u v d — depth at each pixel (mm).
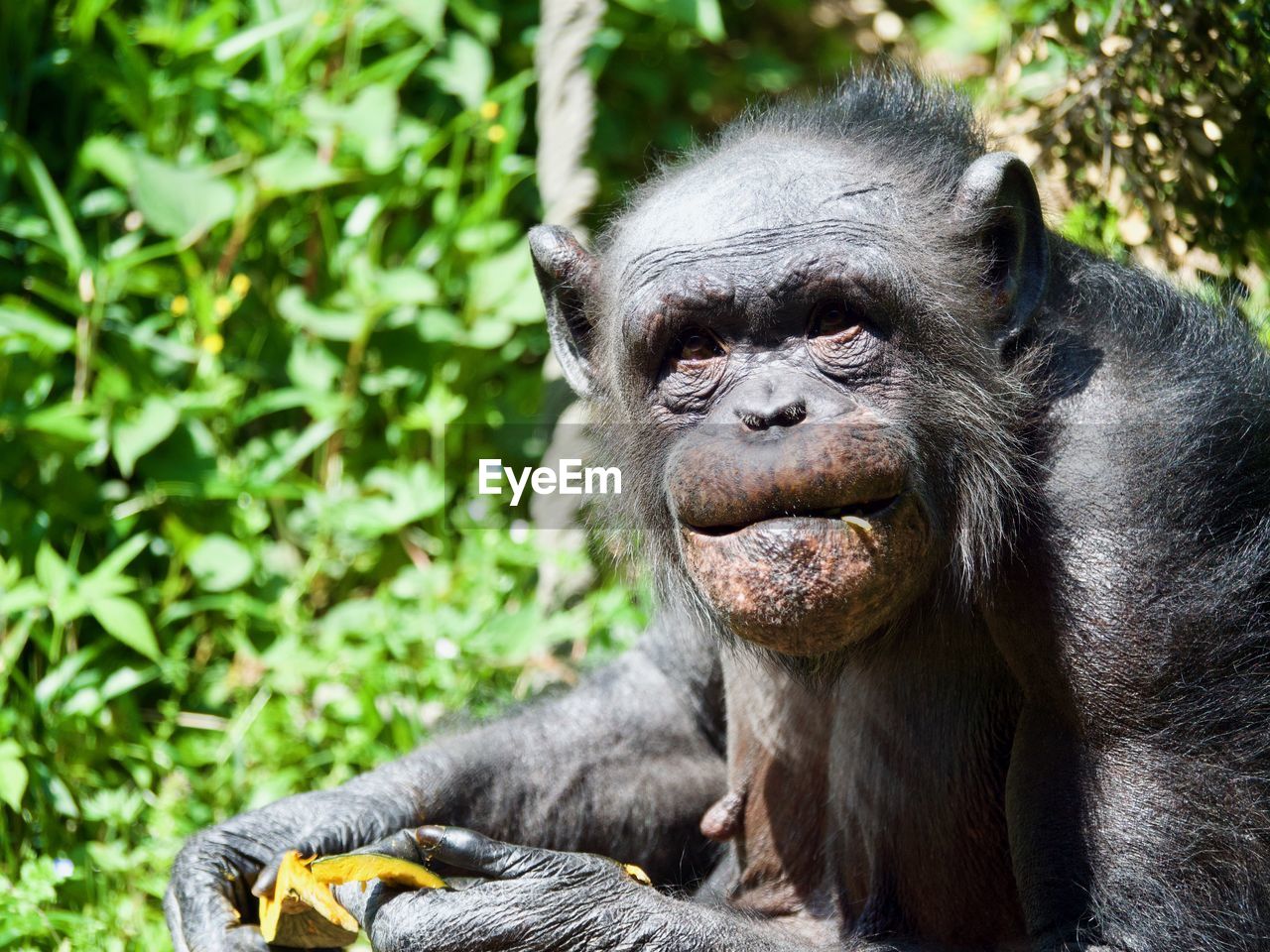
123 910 4547
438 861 3492
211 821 4996
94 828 4941
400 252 6793
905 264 3346
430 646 5543
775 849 4090
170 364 6270
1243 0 4727
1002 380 3477
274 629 5766
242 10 7145
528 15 7453
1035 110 5250
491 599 5801
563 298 3955
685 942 3293
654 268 3385
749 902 4113
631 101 7762
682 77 7887
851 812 3883
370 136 6566
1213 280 4688
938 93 3988
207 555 5750
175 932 3838
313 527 6098
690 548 3227
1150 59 4875
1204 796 3285
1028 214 3568
